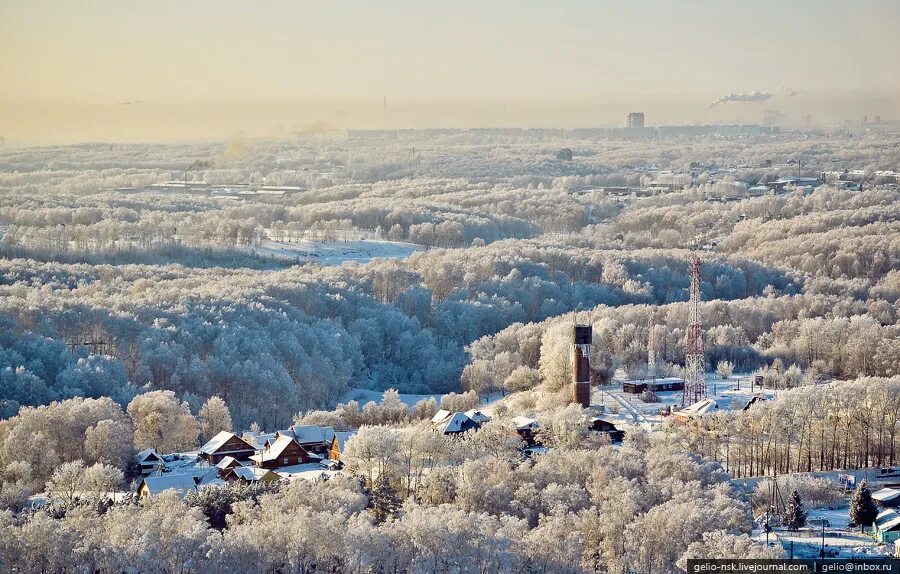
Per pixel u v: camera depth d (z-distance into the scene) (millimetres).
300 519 176000
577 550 178875
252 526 179750
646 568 181125
